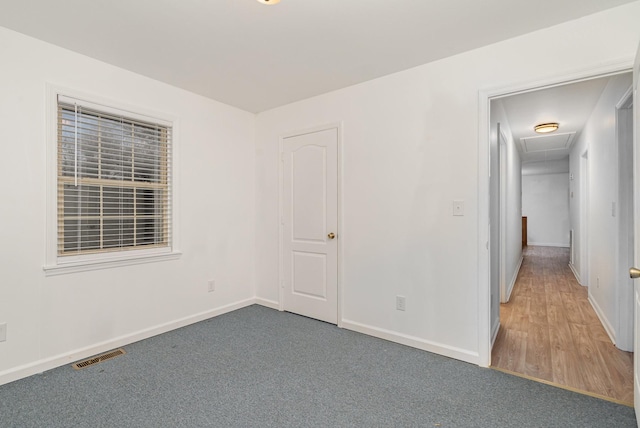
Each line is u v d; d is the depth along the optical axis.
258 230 3.95
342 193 3.17
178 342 2.83
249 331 3.09
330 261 3.30
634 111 1.80
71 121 2.50
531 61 2.22
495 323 3.07
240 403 1.96
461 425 1.77
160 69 2.76
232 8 1.93
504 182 3.98
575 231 5.85
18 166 2.23
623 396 2.04
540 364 2.47
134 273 2.85
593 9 1.96
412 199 2.74
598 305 3.60
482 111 2.41
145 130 2.96
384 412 1.88
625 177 2.71
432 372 2.33
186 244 3.23
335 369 2.37
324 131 3.32
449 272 2.57
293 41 2.31
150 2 1.87
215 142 3.51
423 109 2.68
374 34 2.22
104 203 2.68
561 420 1.80
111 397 2.01
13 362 2.21
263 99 3.47
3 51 2.16
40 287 2.33
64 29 2.17
